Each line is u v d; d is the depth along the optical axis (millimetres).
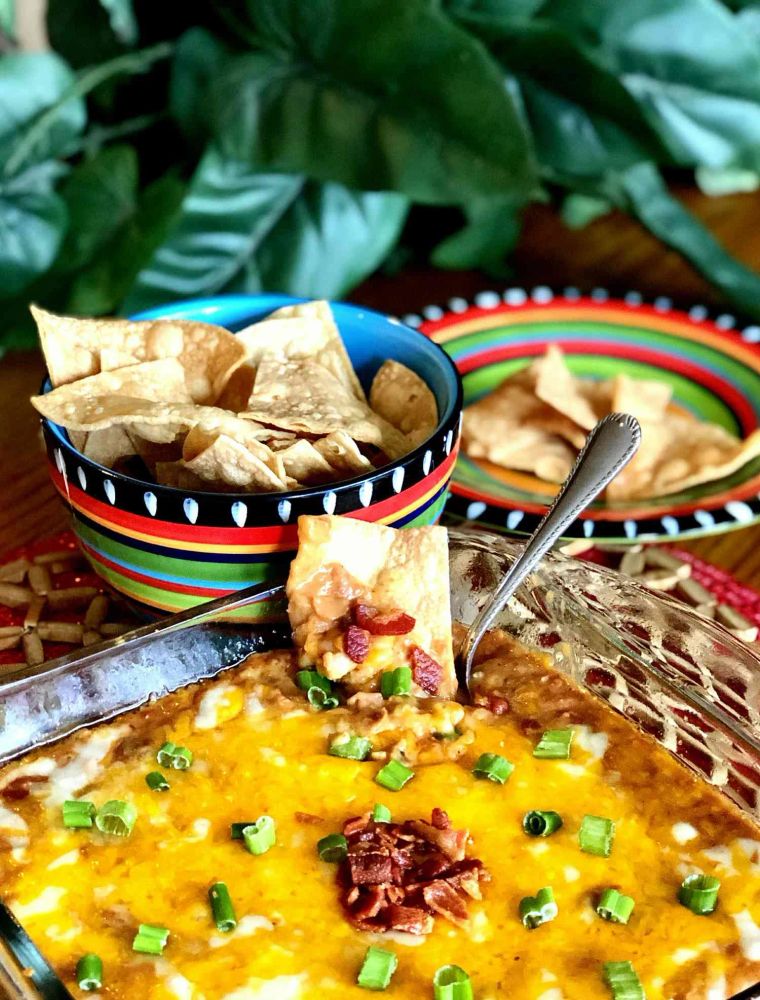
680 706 524
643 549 668
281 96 822
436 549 539
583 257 984
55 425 554
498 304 858
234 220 859
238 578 547
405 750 513
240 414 552
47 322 575
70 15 942
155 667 530
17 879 470
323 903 465
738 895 471
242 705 527
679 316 844
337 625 541
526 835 487
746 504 668
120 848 480
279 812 492
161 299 857
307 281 869
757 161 921
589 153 890
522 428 737
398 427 612
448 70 783
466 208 902
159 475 564
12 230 843
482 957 451
